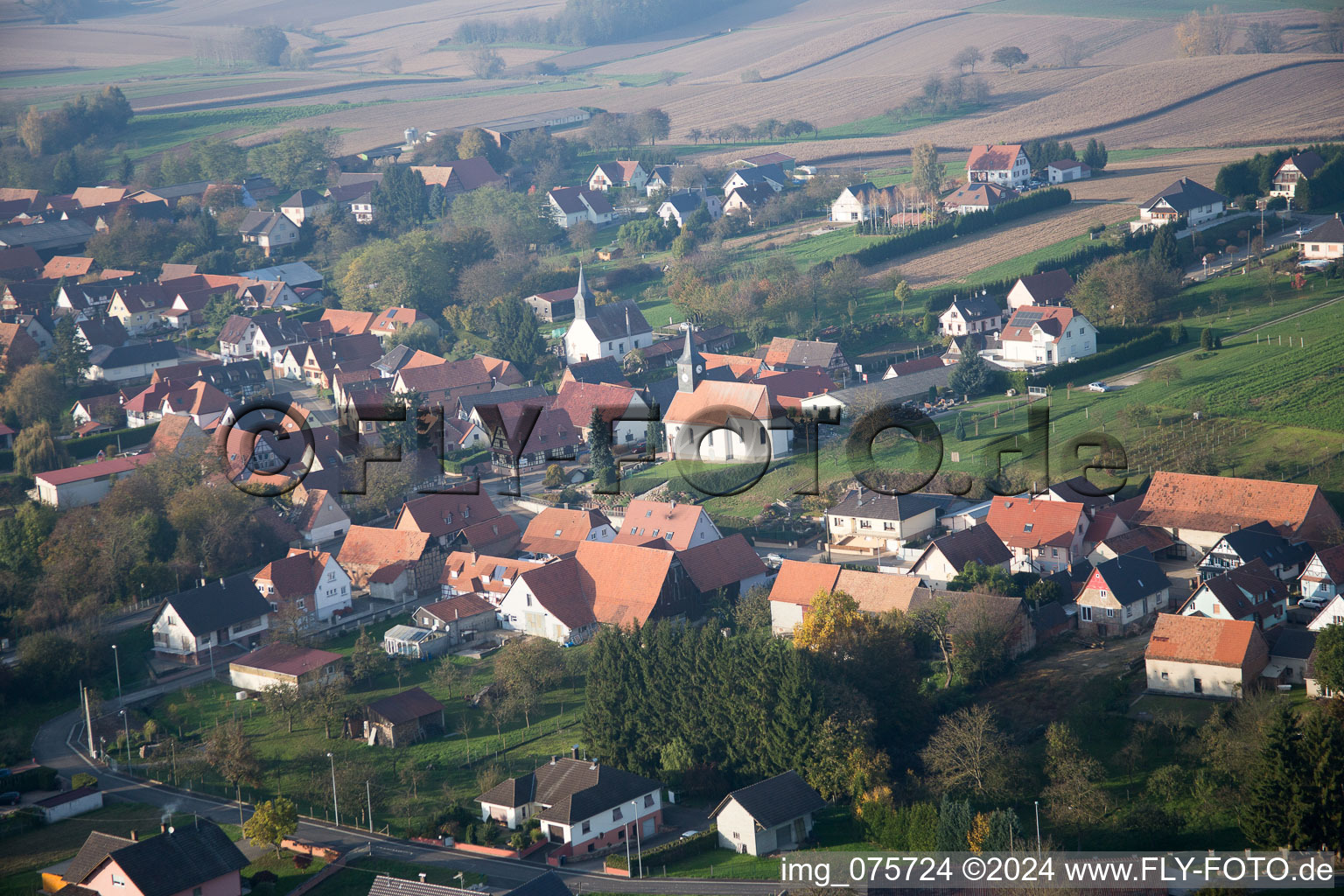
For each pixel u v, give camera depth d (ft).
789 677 526.98
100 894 478.18
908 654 574.15
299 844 521.24
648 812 520.83
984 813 474.49
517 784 533.55
